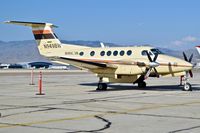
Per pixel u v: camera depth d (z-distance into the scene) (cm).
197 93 2500
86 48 3130
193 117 1407
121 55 2859
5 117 1421
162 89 2878
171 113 1517
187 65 2667
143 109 1647
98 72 2869
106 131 1138
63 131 1139
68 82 4041
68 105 1806
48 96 2303
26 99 2116
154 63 2644
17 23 3219
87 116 1444
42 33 3384
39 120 1348
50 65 16362
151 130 1149
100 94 2427
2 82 4003
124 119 1366
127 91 2677
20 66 15425
